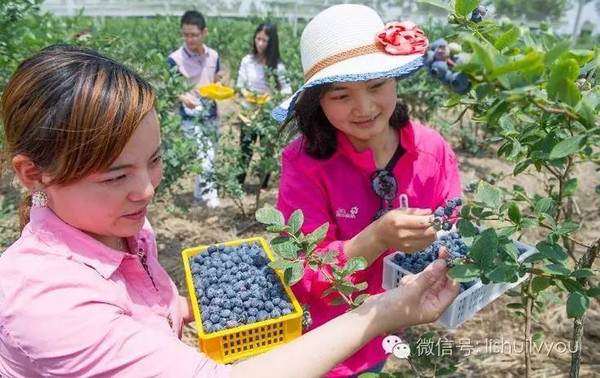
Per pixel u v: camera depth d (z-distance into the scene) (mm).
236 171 4621
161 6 18000
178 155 4043
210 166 4598
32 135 971
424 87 5914
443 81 831
